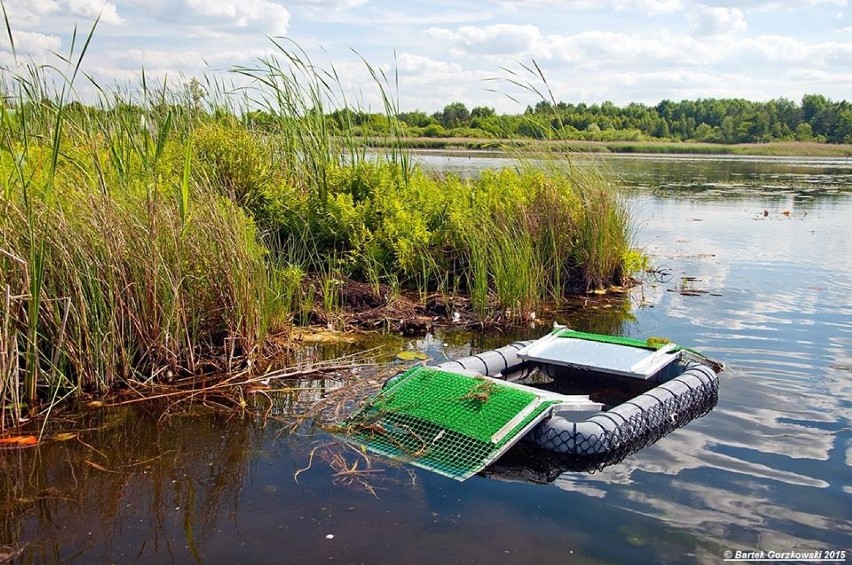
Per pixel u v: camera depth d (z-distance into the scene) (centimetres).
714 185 2327
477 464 416
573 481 404
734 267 1044
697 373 534
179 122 889
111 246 529
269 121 953
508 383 493
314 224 840
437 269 830
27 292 481
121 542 337
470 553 330
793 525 359
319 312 715
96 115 723
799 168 3350
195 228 587
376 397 498
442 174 1129
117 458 423
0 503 371
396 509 369
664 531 351
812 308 802
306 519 358
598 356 573
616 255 929
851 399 529
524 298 759
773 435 467
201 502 374
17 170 514
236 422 477
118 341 532
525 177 955
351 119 979
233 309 582
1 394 459
